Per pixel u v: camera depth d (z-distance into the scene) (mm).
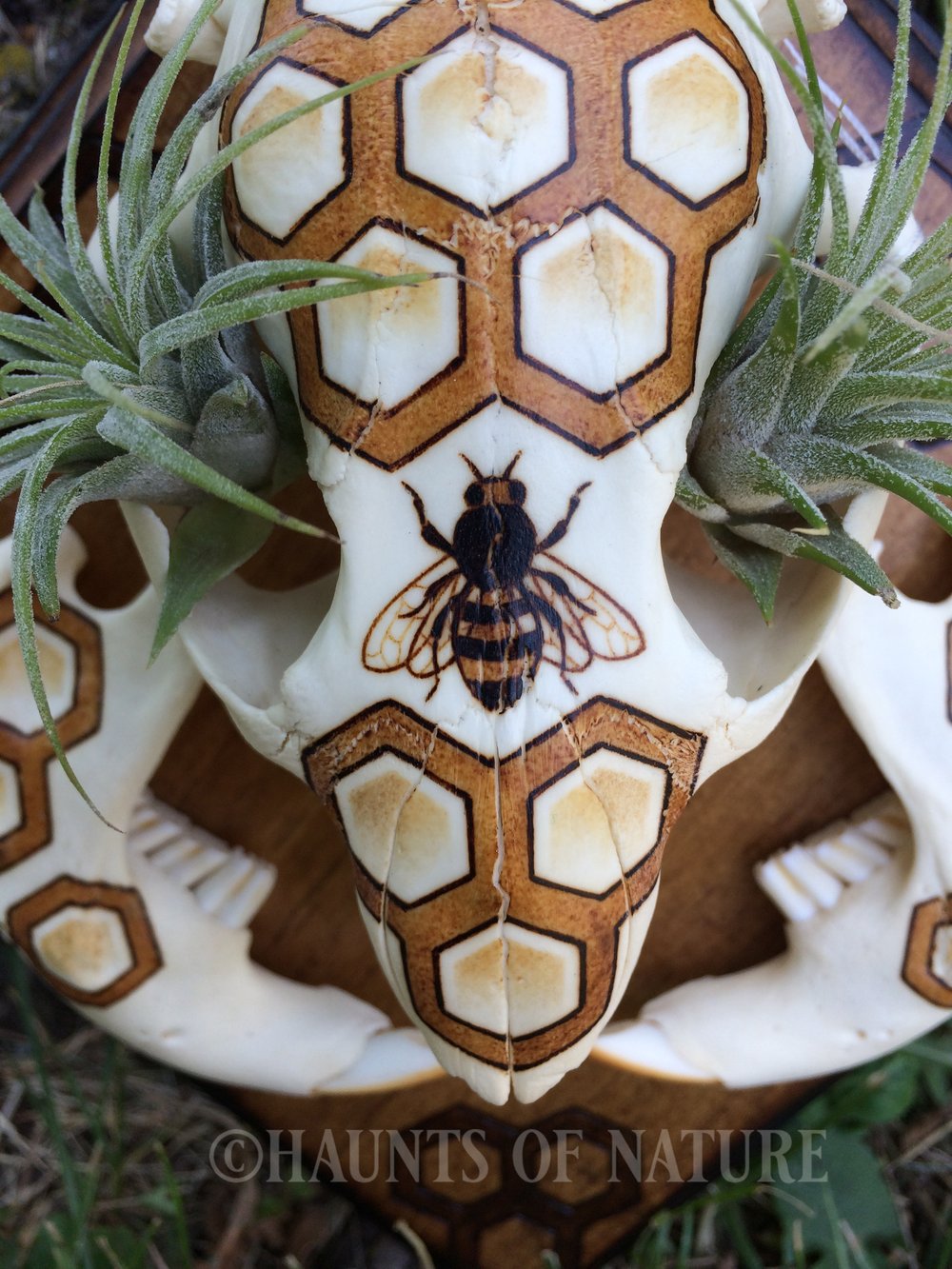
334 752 109
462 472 102
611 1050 156
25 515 96
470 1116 172
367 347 102
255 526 116
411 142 100
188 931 152
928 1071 195
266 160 104
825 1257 188
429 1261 179
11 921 150
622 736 105
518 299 100
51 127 149
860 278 100
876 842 155
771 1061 155
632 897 110
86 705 145
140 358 100
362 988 172
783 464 110
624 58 102
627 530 103
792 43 146
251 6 111
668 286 102
